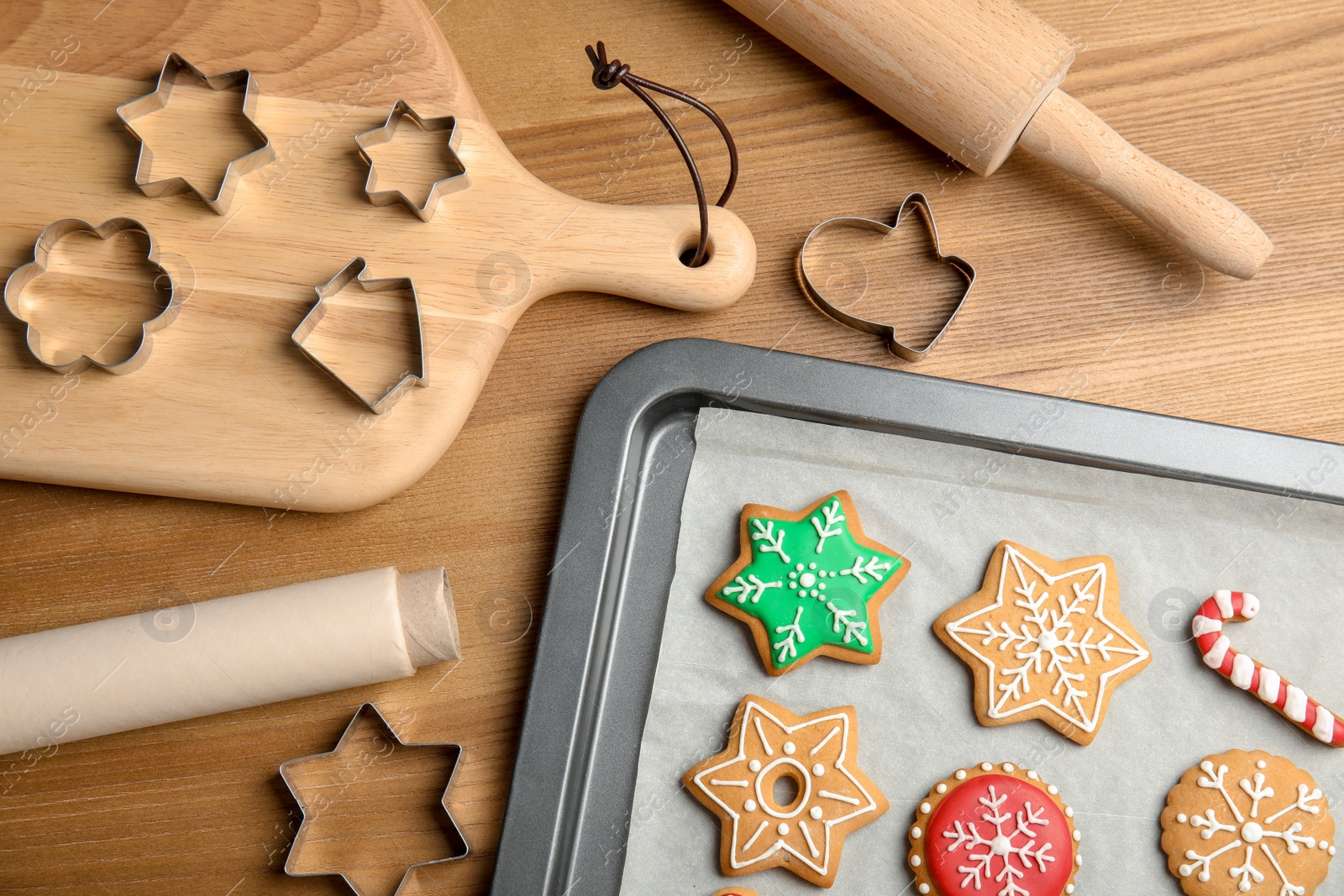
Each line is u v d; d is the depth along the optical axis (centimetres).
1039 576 63
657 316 66
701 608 64
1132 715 63
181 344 62
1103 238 67
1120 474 64
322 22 64
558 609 61
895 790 62
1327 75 69
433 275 63
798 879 62
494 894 59
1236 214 64
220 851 62
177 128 64
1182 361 66
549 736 60
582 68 68
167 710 61
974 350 66
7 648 61
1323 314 66
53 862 62
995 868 61
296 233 63
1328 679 63
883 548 64
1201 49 69
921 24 63
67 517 64
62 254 63
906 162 68
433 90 64
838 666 63
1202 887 61
